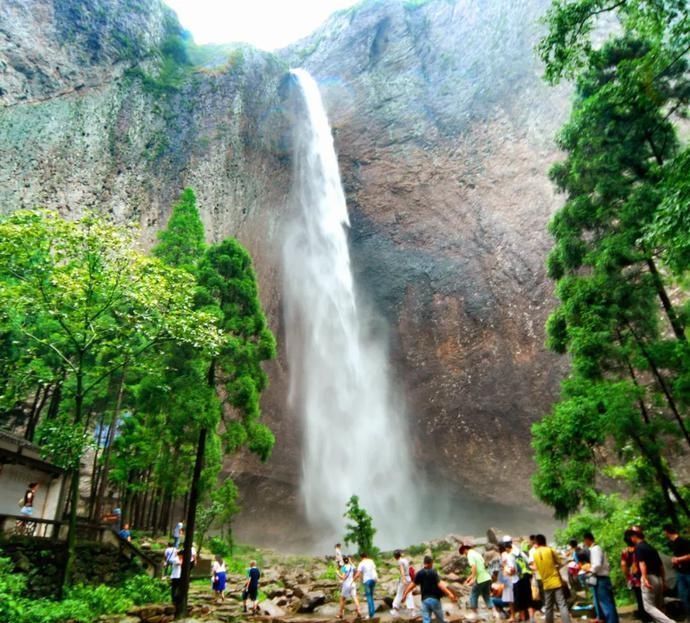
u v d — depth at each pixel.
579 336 11.69
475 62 52.53
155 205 46.22
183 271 14.11
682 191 7.97
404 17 62.16
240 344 14.45
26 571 11.89
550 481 11.70
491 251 44.38
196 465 13.05
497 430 38.38
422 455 40.91
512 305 41.44
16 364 15.99
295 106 59.88
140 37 53.34
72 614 10.55
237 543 28.95
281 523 36.59
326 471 42.25
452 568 18.22
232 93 55.78
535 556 8.09
